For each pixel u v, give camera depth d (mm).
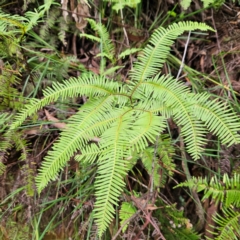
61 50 2232
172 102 1462
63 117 1910
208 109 1422
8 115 1827
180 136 1855
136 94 1547
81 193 1799
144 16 2295
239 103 1973
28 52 2074
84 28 2195
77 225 1806
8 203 1806
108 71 1897
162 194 1801
